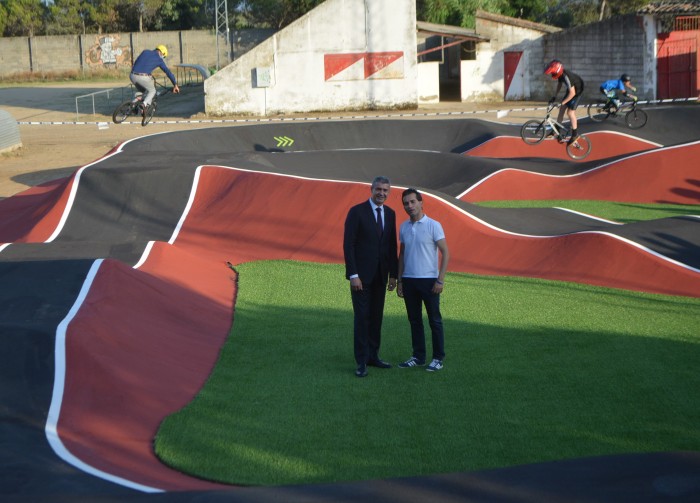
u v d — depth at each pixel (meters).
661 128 22.09
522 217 14.08
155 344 7.86
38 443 5.68
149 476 5.23
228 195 14.66
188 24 67.00
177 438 5.91
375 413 6.43
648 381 7.02
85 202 14.66
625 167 17.41
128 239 13.66
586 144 18.98
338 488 4.60
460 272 11.83
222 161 16.36
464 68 36.12
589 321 9.07
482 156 20.98
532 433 5.94
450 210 13.15
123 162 16.50
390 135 23.97
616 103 22.14
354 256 7.21
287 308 10.03
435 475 4.77
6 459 5.33
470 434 5.95
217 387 7.15
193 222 14.13
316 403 6.69
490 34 35.75
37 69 58.91
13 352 6.86
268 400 6.79
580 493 4.44
